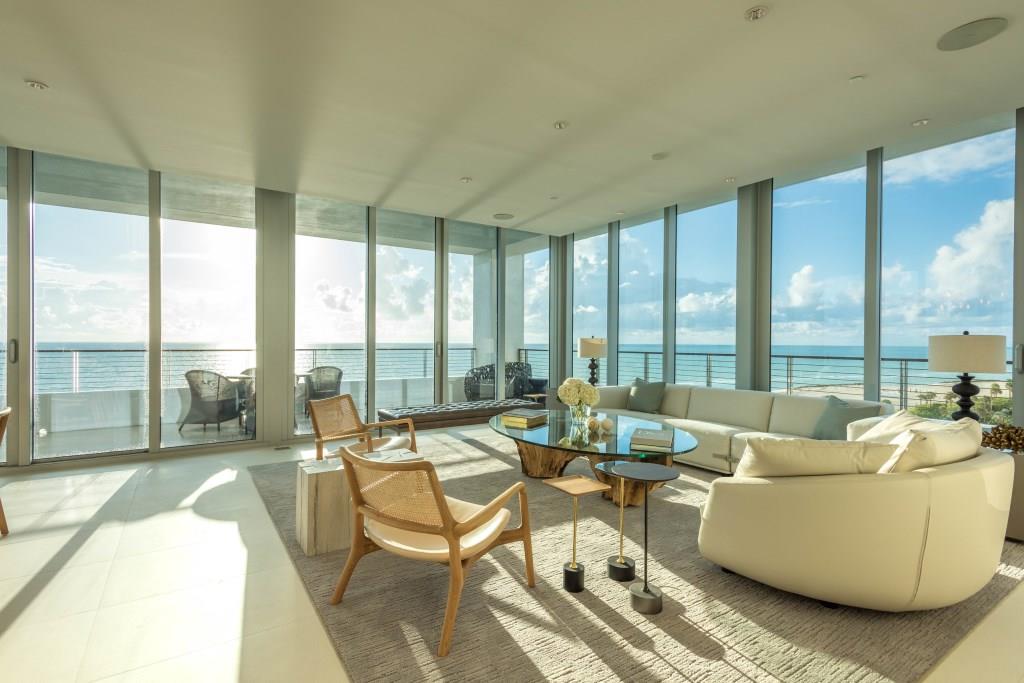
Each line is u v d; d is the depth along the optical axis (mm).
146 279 4762
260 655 1784
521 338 7344
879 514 1935
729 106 3311
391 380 6199
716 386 5539
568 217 6492
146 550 2670
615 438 3404
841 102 3250
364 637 1884
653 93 3137
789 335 4953
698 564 2514
